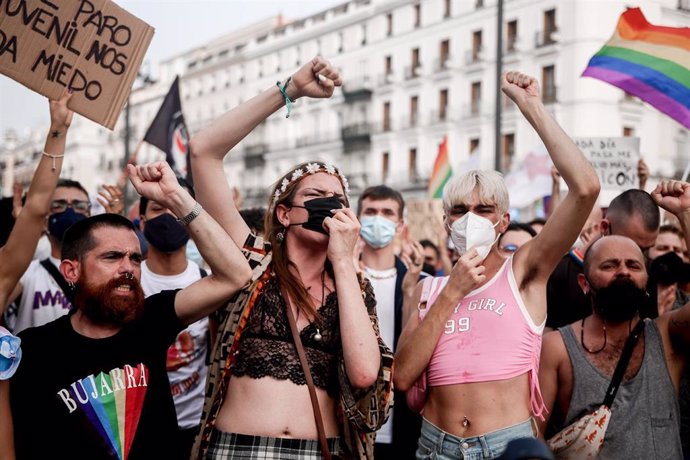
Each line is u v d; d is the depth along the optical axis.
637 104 34.38
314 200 2.95
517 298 3.16
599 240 3.53
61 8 3.28
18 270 3.10
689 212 3.56
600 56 5.18
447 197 3.39
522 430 3.03
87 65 3.31
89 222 2.90
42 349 2.77
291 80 3.14
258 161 57.31
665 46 4.98
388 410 2.81
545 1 36.00
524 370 3.10
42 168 3.15
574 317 4.58
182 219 2.81
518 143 37.88
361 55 48.44
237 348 2.84
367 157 48.06
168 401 2.94
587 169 3.01
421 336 3.19
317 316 2.88
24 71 3.21
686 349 3.44
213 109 62.94
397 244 7.63
